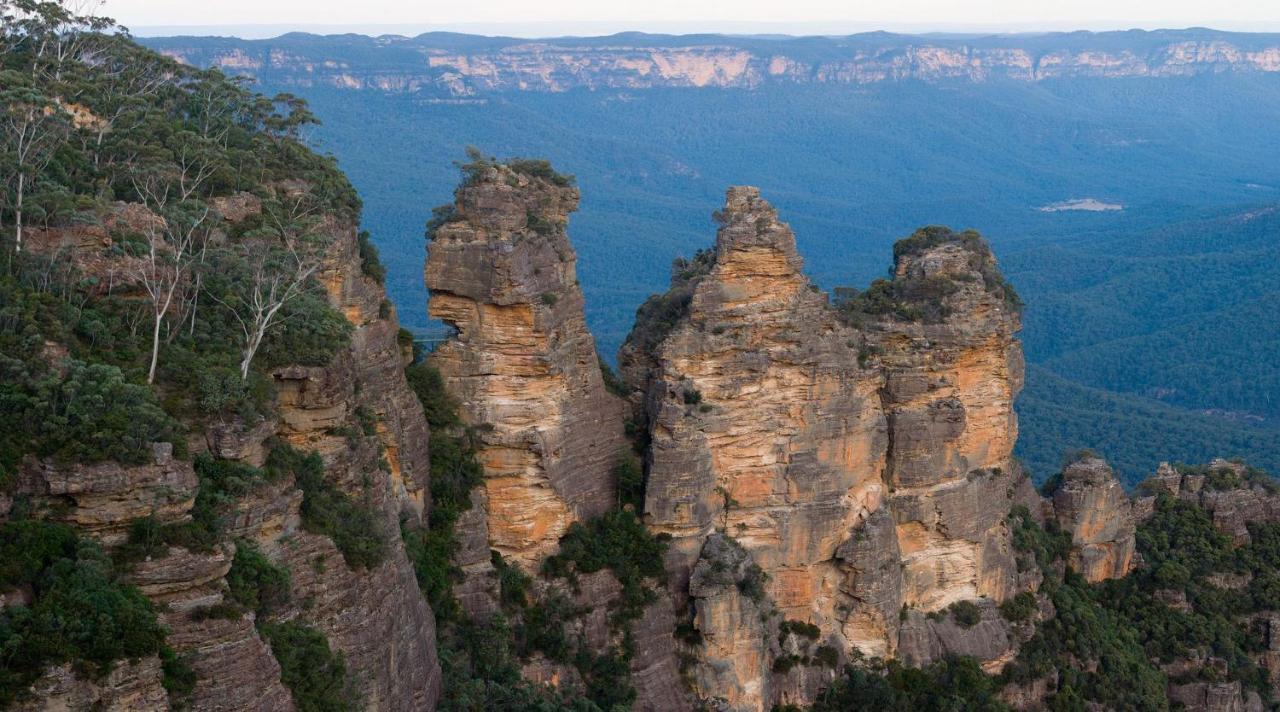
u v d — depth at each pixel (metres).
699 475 78.56
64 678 42.56
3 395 46.50
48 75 73.94
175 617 46.00
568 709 71.12
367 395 67.31
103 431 45.84
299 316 57.97
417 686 59.94
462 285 75.19
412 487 71.38
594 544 77.81
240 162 69.44
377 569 56.28
